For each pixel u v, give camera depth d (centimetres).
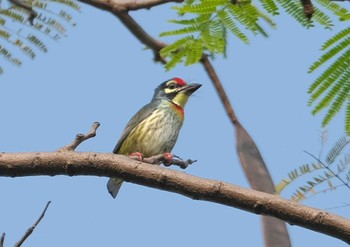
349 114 1091
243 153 896
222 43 1086
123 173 851
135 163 851
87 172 861
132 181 853
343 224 784
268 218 808
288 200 803
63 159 857
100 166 854
